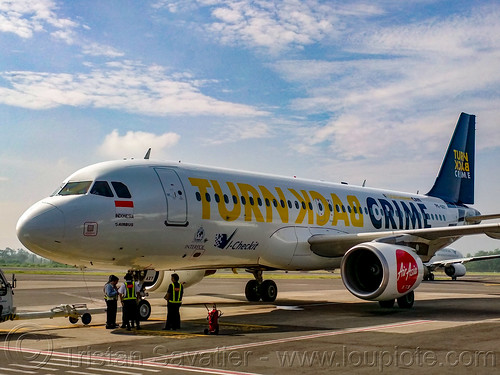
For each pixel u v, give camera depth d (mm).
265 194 19812
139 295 15500
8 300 13641
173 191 16750
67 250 14594
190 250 17234
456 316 16766
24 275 56469
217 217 17750
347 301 22969
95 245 14945
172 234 16516
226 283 40438
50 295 27328
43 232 14172
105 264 15781
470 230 18375
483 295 27156
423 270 18109
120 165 16438
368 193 25469
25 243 14430
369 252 18219
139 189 16016
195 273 20984
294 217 20562
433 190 31172
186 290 31062
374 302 22344
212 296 26094
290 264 20531
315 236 20750
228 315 17219
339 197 23250
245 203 18812
